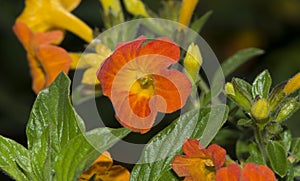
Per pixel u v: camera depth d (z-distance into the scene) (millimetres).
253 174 346
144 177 371
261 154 392
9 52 704
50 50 442
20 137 689
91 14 690
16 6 705
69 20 478
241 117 411
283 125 405
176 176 373
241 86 391
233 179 348
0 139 372
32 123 371
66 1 484
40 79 467
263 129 386
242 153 433
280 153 376
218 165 355
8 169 367
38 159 368
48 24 482
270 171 346
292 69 725
